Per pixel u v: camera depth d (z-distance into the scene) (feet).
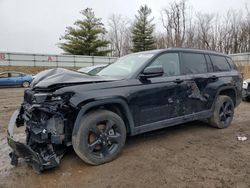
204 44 142.61
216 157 11.52
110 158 11.05
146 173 9.97
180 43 142.51
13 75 59.26
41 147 10.32
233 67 17.72
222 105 16.17
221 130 16.08
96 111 10.80
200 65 15.21
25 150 9.64
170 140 14.05
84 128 10.18
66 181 9.47
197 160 11.19
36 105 9.87
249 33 130.62
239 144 13.34
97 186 9.06
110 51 134.92
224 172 9.98
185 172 10.02
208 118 16.14
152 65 12.67
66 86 9.99
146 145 13.21
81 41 125.90
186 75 13.99
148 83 12.14
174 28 153.58
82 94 10.01
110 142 11.13
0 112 23.67
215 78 15.58
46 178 9.73
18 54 87.56
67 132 10.17
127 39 179.93
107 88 10.78
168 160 11.21
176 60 13.94
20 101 32.35
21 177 9.85
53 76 10.57
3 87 57.41
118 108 11.57
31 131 10.09
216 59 16.55
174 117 13.37
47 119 10.00
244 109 23.72
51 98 9.73
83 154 10.26
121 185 9.08
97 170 10.32
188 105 13.99
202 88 14.71
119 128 11.28
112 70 13.75
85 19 127.75
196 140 14.03
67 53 126.82
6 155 12.12
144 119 12.10
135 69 12.25
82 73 11.62
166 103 12.85
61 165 10.83
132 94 11.46
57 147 10.82
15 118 11.78
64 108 9.79
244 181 9.25
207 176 9.66
